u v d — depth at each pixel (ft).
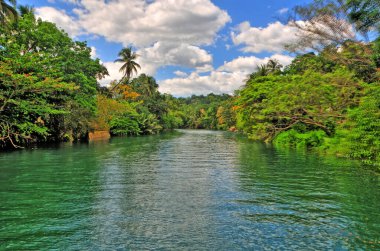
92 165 54.29
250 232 22.57
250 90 128.57
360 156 61.31
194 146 101.14
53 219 24.98
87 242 20.57
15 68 76.74
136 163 57.57
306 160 61.36
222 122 303.68
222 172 47.42
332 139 76.59
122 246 19.99
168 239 21.17
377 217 25.96
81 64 118.01
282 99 95.45
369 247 20.15
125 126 181.88
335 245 20.47
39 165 53.57
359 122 59.31
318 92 83.76
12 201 30.07
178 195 32.94
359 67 68.18
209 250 19.54
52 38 94.89
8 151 78.18
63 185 37.42
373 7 53.72
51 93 93.40
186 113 407.85
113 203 29.68
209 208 28.32
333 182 39.58
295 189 35.83
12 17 81.61
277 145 104.01
